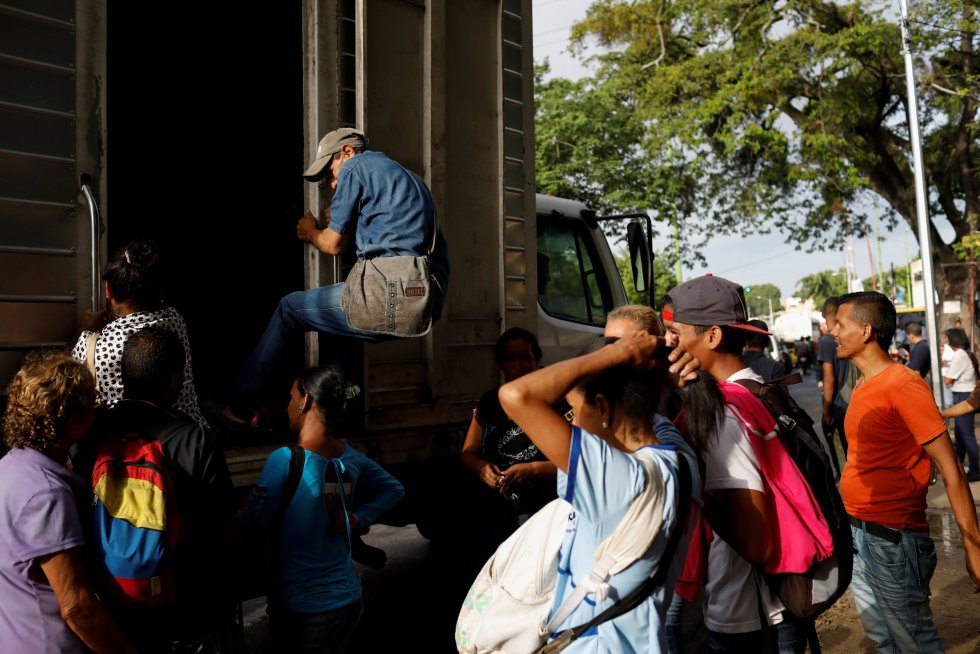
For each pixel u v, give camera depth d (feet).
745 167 80.53
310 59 11.51
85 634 6.45
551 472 11.85
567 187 75.15
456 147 13.11
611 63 81.15
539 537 6.22
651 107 75.72
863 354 9.98
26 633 6.42
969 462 27.84
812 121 75.72
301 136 15.72
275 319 11.47
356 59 11.63
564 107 75.25
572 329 17.78
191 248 17.80
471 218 13.30
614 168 74.90
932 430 9.17
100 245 9.03
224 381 16.94
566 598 5.56
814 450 7.62
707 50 77.30
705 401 7.27
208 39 17.31
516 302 14.10
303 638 8.68
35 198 8.55
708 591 8.05
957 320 82.02
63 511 6.48
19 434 6.69
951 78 74.84
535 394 5.46
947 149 79.51
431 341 12.53
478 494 12.84
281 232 16.21
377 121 11.91
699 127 73.20
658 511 5.48
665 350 6.04
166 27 17.28
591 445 5.41
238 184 17.25
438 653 14.08
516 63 14.34
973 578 9.06
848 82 76.59
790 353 132.46
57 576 6.38
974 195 77.05
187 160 17.83
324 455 9.05
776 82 70.59
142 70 17.92
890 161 81.46
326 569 8.83
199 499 7.32
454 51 13.19
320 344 11.61
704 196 81.82
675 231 82.07
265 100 16.65
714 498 7.27
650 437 5.98
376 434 11.80
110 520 6.81
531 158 14.60
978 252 73.72
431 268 11.10
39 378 6.70
